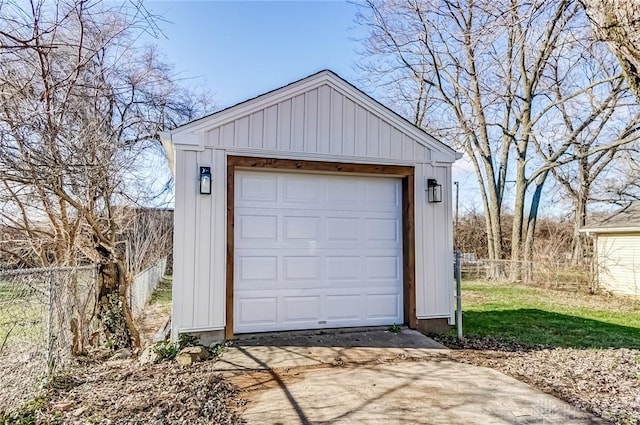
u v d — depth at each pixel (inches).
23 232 239.0
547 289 552.7
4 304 159.5
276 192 237.8
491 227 724.7
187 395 152.3
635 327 304.2
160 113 386.6
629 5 105.2
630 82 119.5
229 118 224.2
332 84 244.7
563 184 754.2
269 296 233.1
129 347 242.7
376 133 251.6
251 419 134.0
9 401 141.9
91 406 143.0
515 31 353.4
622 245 540.4
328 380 168.7
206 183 216.1
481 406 143.5
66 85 205.5
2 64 185.2
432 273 257.0
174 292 212.1
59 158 202.8
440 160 262.7
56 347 180.7
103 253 252.1
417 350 213.0
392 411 139.3
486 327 289.7
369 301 251.0
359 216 252.5
